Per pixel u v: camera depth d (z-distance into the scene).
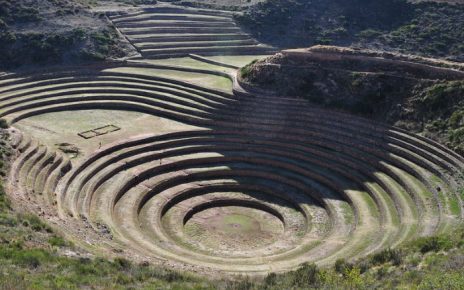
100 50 76.06
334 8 89.19
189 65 75.50
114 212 44.88
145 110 63.41
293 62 63.16
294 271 33.66
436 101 54.72
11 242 29.73
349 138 55.66
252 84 62.81
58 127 57.59
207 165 54.44
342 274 31.67
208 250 42.62
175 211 47.94
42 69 70.50
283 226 47.56
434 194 45.22
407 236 39.31
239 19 90.25
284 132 57.78
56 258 29.17
